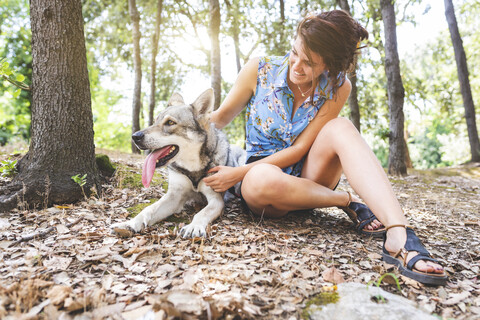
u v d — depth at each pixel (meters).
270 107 2.59
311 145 2.59
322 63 2.13
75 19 3.09
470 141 12.02
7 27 15.97
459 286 1.77
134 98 11.47
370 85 14.57
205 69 15.51
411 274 1.79
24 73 16.27
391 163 8.54
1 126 16.53
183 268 1.82
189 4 13.20
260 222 2.71
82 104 3.15
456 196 5.30
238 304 1.39
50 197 2.86
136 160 6.05
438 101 16.73
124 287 1.59
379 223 2.51
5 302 1.36
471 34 15.46
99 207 2.91
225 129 16.52
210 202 2.81
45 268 1.73
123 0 12.55
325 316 1.41
